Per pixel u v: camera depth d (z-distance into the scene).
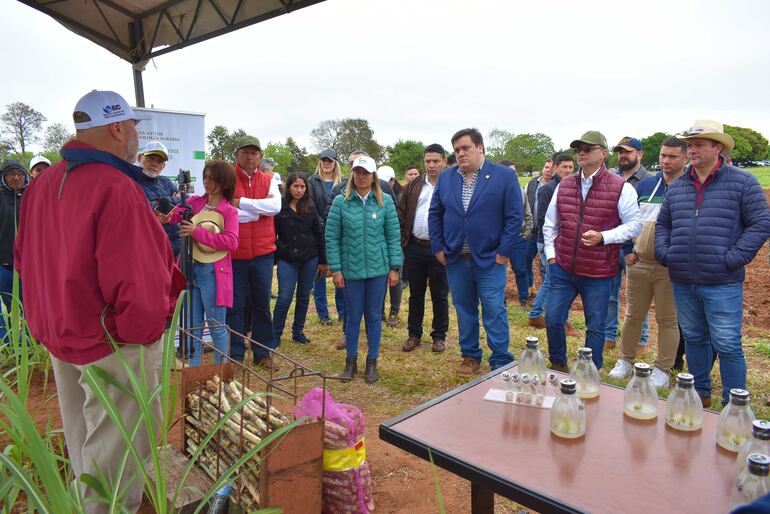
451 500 2.95
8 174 5.43
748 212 3.67
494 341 4.61
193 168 6.85
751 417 1.81
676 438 1.93
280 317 5.60
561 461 1.76
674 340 4.53
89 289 2.04
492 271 4.54
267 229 4.98
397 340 6.09
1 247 5.44
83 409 2.30
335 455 2.54
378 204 4.66
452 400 2.29
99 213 2.01
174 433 3.46
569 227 4.37
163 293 2.15
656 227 4.17
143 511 2.49
